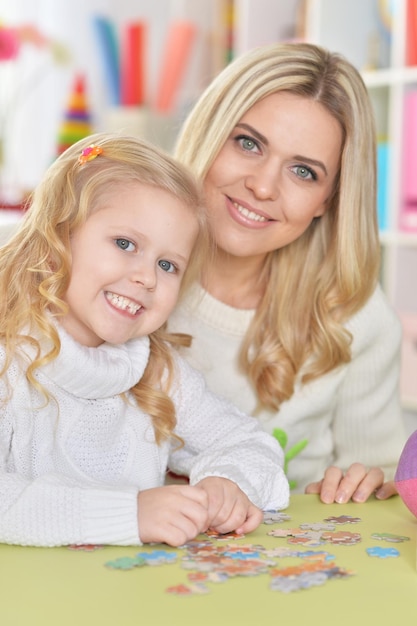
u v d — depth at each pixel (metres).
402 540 1.00
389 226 3.19
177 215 1.17
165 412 1.25
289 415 1.58
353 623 0.74
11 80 3.80
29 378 1.13
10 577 0.84
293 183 1.48
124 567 0.87
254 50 1.51
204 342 1.59
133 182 1.16
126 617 0.74
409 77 3.06
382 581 0.84
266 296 1.59
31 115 3.86
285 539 1.00
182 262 1.19
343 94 1.49
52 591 0.80
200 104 1.54
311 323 1.58
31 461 1.16
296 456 1.63
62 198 1.17
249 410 1.59
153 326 1.19
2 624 0.72
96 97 3.97
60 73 3.89
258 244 1.51
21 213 3.10
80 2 3.94
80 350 1.15
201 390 1.32
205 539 1.01
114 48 3.87
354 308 1.59
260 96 1.46
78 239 1.15
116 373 1.18
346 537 1.00
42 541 0.96
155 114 3.78
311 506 1.20
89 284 1.13
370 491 1.24
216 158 1.50
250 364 1.58
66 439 1.18
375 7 3.32
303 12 3.47
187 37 3.83
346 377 1.64
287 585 0.82
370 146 1.55
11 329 1.13
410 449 1.01
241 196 1.48
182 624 0.73
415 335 3.10
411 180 3.14
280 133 1.45
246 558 0.91
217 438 1.28
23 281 1.16
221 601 0.78
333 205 1.58
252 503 1.10
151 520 0.97
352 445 1.69
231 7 3.86
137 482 1.23
